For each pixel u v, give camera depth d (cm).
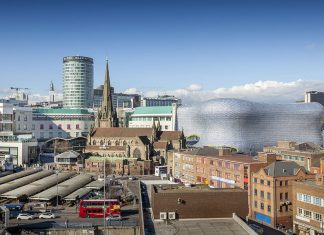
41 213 11031
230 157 14562
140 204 9500
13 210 11288
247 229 7719
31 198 12556
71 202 12612
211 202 8869
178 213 8738
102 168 19788
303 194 9781
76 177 16375
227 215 8900
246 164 12706
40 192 13425
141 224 8262
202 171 15400
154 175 19138
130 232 9656
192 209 8769
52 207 12244
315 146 18525
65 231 9575
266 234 8444
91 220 10412
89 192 13888
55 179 15512
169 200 8738
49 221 10350
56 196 12694
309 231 9550
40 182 14762
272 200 10581
